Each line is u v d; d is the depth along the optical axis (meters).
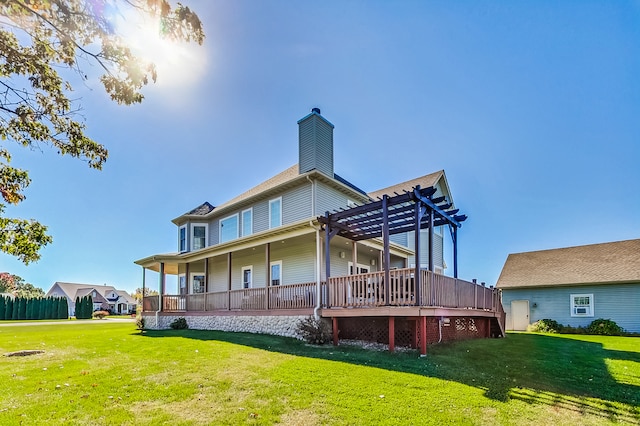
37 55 4.73
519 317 21.33
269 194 16.12
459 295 10.39
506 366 7.27
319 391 5.42
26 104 5.06
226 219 18.86
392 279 8.87
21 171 5.96
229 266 15.08
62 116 5.45
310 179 14.26
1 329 19.39
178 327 15.95
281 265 15.46
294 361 7.38
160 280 17.92
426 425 4.27
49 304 43.31
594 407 4.94
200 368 6.85
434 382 5.86
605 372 6.91
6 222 5.78
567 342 11.79
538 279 21.02
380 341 10.10
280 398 5.16
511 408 4.83
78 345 10.13
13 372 6.69
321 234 12.22
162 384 5.83
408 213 10.50
